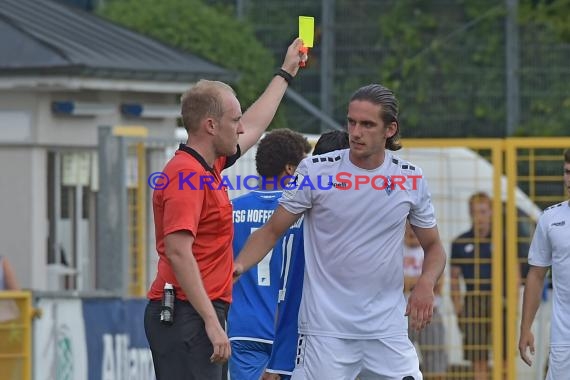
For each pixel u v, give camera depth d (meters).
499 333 34.62
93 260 41.84
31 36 40.06
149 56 43.03
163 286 19.25
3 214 40.19
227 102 19.27
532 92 71.94
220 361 18.75
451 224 35.59
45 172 40.31
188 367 19.22
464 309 34.75
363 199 20.84
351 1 74.62
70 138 40.97
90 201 41.78
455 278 34.84
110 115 42.22
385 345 21.19
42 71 39.00
